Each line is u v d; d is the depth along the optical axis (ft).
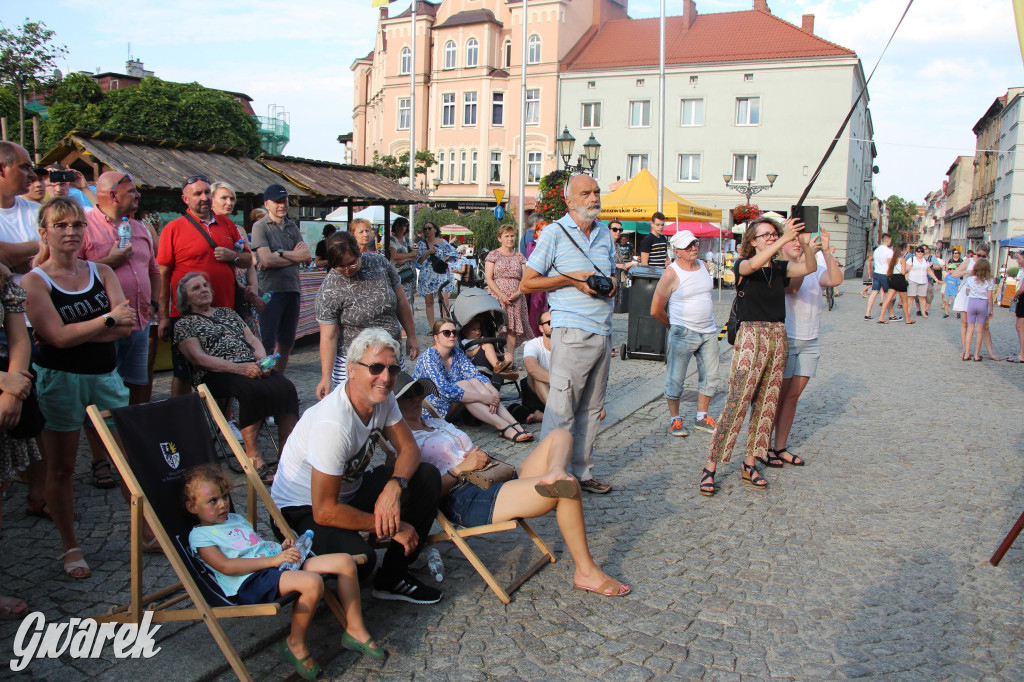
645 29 147.33
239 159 34.83
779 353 18.07
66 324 13.17
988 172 187.62
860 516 16.87
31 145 88.89
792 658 11.13
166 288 19.79
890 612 12.53
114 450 10.68
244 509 15.92
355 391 11.50
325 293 17.74
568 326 16.71
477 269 79.66
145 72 211.00
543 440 13.79
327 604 11.48
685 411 26.71
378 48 180.24
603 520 16.37
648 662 10.96
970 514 17.06
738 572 13.94
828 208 133.49
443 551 14.71
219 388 17.56
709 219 63.67
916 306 74.23
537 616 12.24
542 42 145.48
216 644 10.97
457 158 155.94
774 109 133.39
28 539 14.21
